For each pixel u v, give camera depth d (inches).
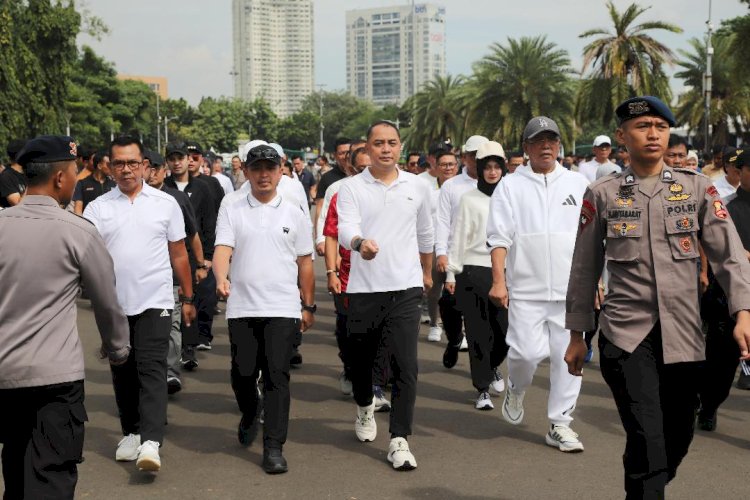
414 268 215.2
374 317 213.8
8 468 144.3
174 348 285.9
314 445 229.8
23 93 1151.0
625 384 143.3
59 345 141.2
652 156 144.0
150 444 203.0
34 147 143.9
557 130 225.1
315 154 4808.1
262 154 212.1
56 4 1289.4
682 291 142.2
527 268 226.2
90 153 434.0
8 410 141.8
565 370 223.6
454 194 294.0
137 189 221.8
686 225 142.6
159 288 215.9
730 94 1838.1
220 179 563.8
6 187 360.2
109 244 215.0
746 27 1226.6
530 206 226.7
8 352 138.0
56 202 146.5
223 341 381.7
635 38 1293.1
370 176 215.9
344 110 6087.6
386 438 236.5
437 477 202.8
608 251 147.3
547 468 208.5
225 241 213.3
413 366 211.8
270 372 209.2
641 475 141.7
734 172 292.8
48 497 139.9
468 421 251.9
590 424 247.1
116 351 154.7
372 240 210.2
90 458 220.7
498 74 1670.8
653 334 143.0
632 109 144.2
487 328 260.8
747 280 139.2
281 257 212.5
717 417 253.8
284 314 210.1
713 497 188.2
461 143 1831.9
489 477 202.4
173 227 226.8
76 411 143.1
